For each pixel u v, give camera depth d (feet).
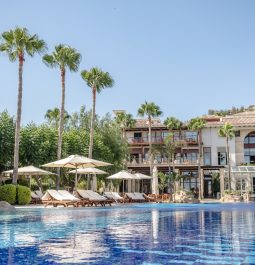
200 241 30.04
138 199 126.21
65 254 24.62
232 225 43.50
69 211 70.74
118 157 158.51
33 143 123.34
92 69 129.90
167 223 46.47
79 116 166.71
